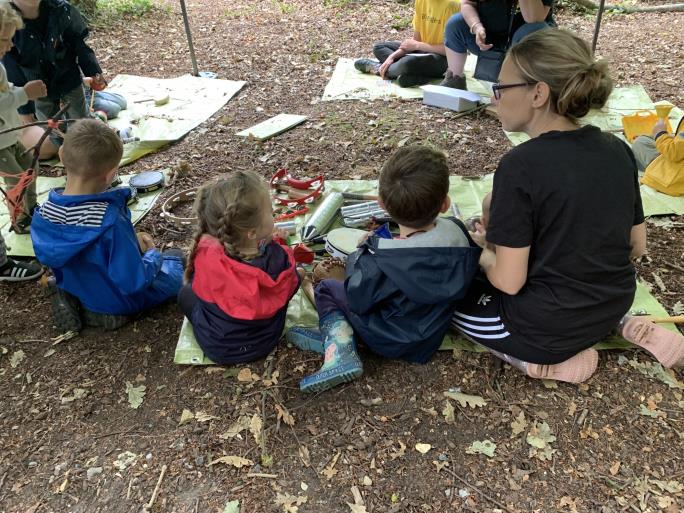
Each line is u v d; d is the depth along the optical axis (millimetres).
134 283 2268
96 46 6031
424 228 2033
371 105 4625
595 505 1719
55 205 2201
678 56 5430
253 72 5395
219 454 1914
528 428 1957
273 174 3639
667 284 2617
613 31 6410
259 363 2264
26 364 2305
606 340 2264
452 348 2273
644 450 1874
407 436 1949
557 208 1735
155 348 2363
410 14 7082
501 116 1893
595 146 1746
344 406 2066
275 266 2127
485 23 4375
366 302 2059
